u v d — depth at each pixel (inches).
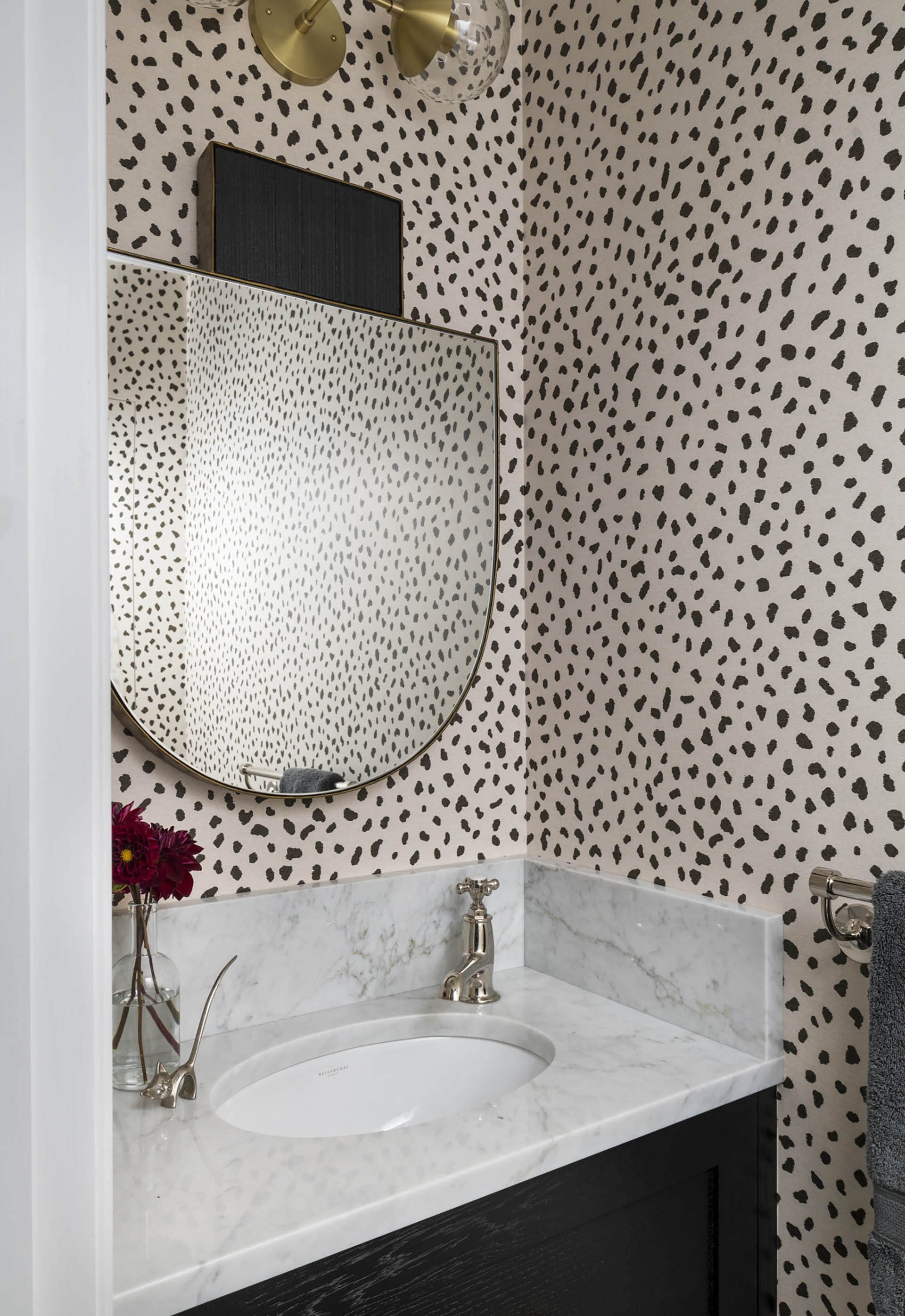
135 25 47.9
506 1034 51.2
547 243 62.2
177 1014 43.3
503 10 49.7
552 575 61.9
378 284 55.4
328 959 52.3
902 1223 37.4
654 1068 44.7
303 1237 31.1
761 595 47.6
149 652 45.9
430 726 57.2
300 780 51.1
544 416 62.4
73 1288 22.0
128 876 39.9
